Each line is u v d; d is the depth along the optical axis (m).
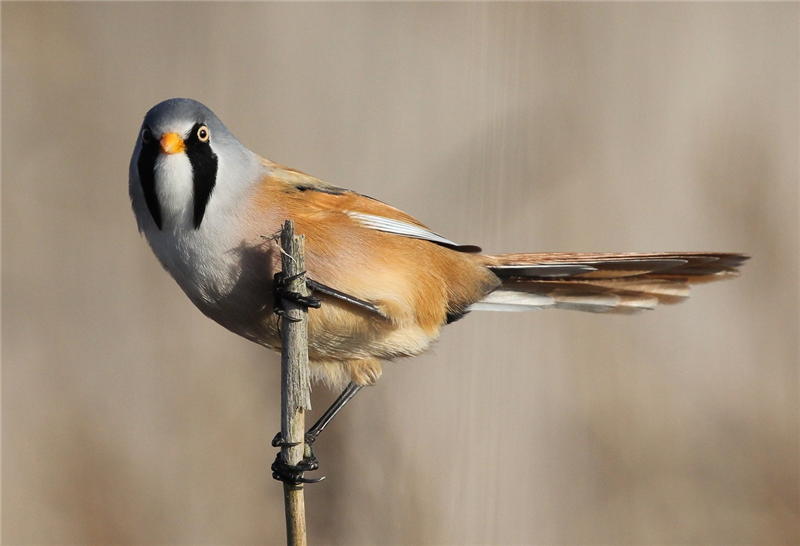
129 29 14.41
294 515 6.37
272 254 7.10
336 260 7.25
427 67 13.63
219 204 7.07
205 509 11.86
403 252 7.54
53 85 14.40
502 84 13.42
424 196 12.66
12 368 13.05
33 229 13.86
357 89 13.82
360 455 11.15
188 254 7.09
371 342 7.56
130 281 13.57
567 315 12.97
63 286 13.59
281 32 14.20
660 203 13.42
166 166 6.93
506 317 11.91
